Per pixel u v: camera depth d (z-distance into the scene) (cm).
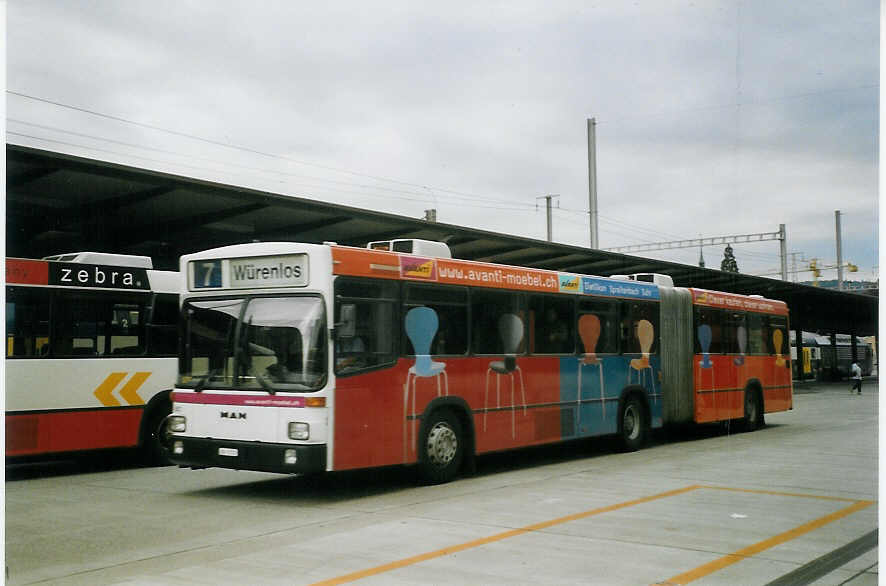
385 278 1120
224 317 1097
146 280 1394
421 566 707
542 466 1383
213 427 1076
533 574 681
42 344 1260
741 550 763
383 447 1094
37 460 1397
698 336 1814
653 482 1182
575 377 1450
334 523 901
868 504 997
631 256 2906
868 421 2364
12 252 1934
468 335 1245
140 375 1371
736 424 1998
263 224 2105
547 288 1407
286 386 1032
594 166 3259
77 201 1789
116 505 1026
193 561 734
